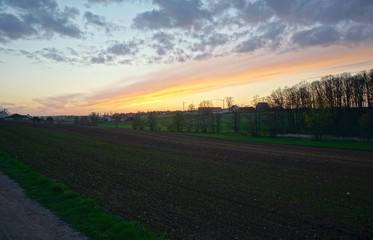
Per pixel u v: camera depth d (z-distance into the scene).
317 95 83.19
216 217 10.65
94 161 23.92
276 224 10.20
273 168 23.94
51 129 67.19
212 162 26.62
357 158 31.30
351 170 23.56
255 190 15.58
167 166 23.16
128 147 38.03
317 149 40.97
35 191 12.32
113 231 8.12
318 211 12.00
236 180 18.30
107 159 25.59
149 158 27.77
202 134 76.62
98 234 7.78
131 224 8.68
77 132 62.97
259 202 13.12
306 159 30.06
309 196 14.59
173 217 10.33
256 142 53.44
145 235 8.03
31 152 27.52
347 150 39.84
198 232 8.96
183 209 11.47
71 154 27.73
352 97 76.94
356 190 16.30
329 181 18.84
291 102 86.44
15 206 10.20
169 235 8.50
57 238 7.49
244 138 63.19
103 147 36.41
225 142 52.28
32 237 7.51
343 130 61.84
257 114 77.62
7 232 7.81
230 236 8.77
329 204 13.16
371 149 40.41
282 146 45.44
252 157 31.23
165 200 12.71
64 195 11.58
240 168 23.50
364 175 21.34
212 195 14.12
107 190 13.91
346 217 11.30
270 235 9.08
